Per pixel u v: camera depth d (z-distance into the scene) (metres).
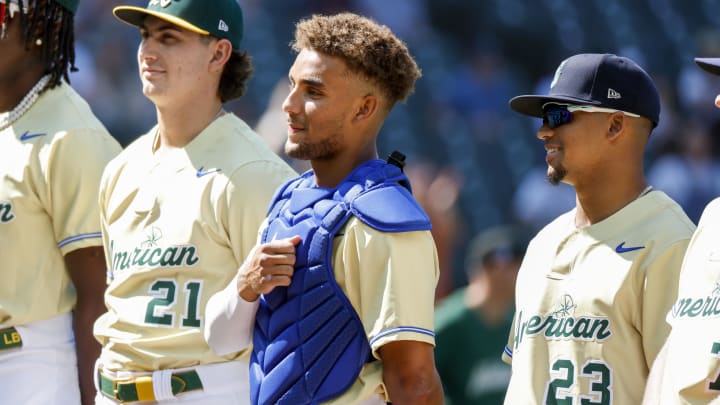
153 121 47.25
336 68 14.22
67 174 18.30
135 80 48.19
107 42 48.84
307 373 13.85
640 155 15.44
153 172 17.06
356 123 14.44
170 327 16.31
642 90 15.32
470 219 48.84
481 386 24.16
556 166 15.43
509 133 52.44
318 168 14.74
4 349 18.36
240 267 15.61
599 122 15.20
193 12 16.83
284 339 14.03
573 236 15.37
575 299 14.91
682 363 13.14
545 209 44.06
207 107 17.19
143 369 16.48
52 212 18.41
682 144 49.25
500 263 24.28
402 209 13.92
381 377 13.98
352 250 13.89
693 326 13.18
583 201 15.46
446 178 35.25
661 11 59.16
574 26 57.31
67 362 18.81
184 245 16.38
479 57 54.81
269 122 32.59
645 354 14.45
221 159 16.67
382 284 13.70
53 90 19.09
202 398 16.27
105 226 17.64
